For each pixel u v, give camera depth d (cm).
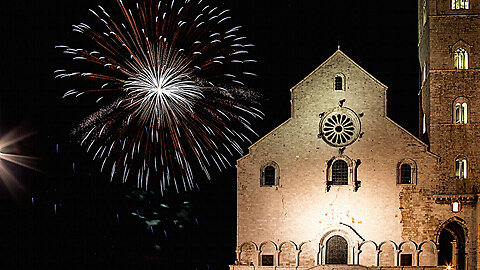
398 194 7219
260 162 7350
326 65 7362
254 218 7319
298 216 7281
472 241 7138
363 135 7288
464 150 7231
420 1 8094
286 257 7269
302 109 7356
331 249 7256
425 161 7225
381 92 7306
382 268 7125
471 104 7288
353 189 7231
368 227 7212
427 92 7538
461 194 7138
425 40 7675
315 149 7319
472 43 7325
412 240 7175
